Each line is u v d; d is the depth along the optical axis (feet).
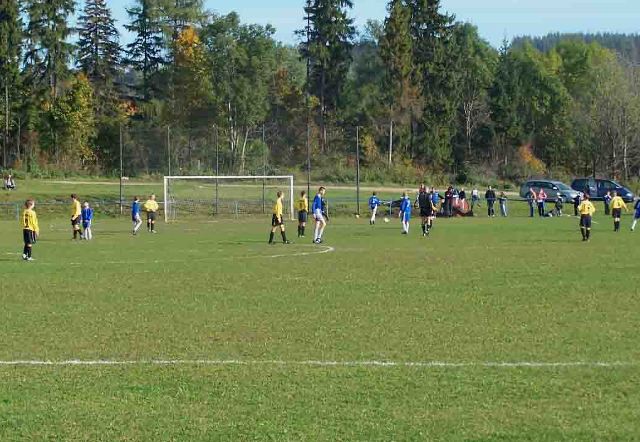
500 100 335.26
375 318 53.93
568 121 350.43
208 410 34.01
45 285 72.28
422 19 334.65
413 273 78.64
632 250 101.76
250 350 44.68
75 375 39.68
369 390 36.65
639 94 318.65
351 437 30.73
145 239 131.95
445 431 31.30
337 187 249.55
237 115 294.66
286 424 32.14
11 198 209.97
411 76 318.86
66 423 32.53
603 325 50.67
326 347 45.27
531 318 53.31
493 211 208.03
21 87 294.87
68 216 203.41
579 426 31.73
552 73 407.23
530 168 316.60
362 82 377.09
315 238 120.98
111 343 46.75
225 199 214.69
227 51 306.35
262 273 80.18
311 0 330.75
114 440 30.63
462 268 82.58
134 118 331.77
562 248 105.70
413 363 41.37
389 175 273.95
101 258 97.76
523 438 30.53
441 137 310.45
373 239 126.62
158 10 357.00
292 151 261.24
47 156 279.69
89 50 348.18
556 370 39.75
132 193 219.41
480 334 48.34
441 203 206.18
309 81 330.95
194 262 91.81
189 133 231.30
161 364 41.68
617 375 38.73
